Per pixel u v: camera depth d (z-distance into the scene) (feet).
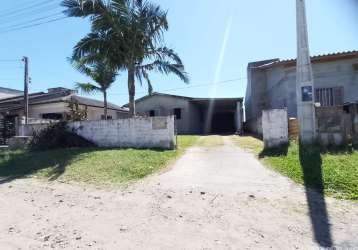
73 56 45.93
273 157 30.30
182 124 86.89
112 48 46.16
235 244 12.85
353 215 15.53
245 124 96.73
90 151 38.70
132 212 17.48
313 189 20.18
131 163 30.14
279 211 16.57
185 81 51.55
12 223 16.43
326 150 29.14
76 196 21.57
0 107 80.23
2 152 45.83
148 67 49.67
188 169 28.50
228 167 28.37
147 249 12.67
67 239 13.97
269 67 64.85
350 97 51.78
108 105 92.63
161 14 47.34
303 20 32.50
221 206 17.84
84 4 43.83
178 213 16.96
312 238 13.16
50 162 34.40
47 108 75.25
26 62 63.98
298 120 32.63
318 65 53.93
